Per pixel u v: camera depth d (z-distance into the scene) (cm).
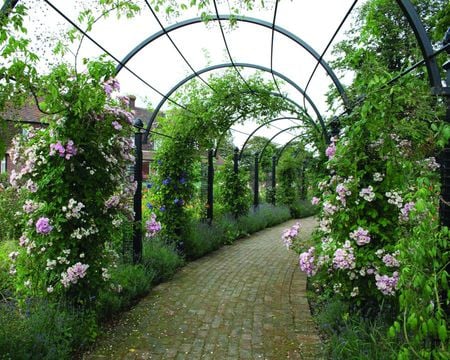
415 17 222
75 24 291
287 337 315
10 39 234
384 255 299
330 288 355
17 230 430
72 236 304
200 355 282
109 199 330
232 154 977
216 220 832
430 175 247
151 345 297
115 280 374
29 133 321
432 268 168
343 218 316
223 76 633
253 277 514
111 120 321
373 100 259
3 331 235
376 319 288
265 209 1153
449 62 209
